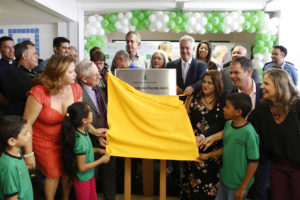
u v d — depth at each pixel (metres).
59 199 2.65
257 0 5.13
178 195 2.79
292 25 5.45
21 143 1.63
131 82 2.22
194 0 5.15
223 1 5.23
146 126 1.98
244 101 1.78
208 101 2.15
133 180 3.12
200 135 2.03
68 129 1.87
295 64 5.46
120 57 2.83
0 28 5.64
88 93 2.31
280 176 1.77
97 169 2.38
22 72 2.35
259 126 1.88
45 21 5.33
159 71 2.19
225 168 1.93
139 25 5.57
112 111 2.03
